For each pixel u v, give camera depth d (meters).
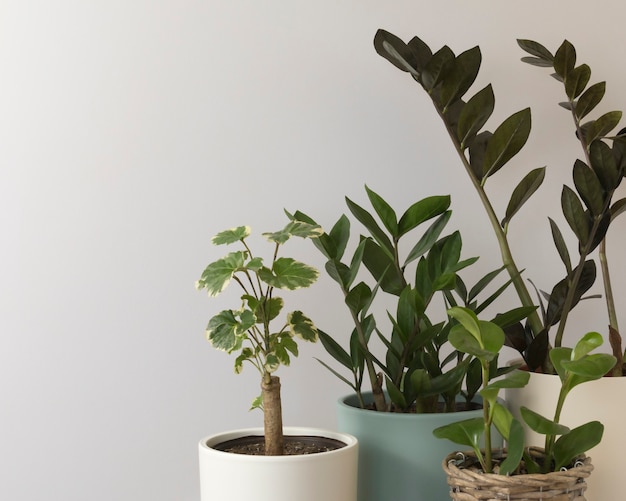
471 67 1.04
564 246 1.05
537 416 0.82
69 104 1.19
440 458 0.98
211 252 1.21
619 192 1.22
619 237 1.24
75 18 1.19
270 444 0.94
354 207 1.06
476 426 0.88
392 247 1.06
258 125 1.21
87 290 1.19
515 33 1.23
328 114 1.22
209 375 1.21
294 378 1.22
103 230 1.19
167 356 1.20
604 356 0.84
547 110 1.23
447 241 1.05
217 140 1.21
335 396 1.22
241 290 1.21
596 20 1.23
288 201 1.22
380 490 1.00
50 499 1.19
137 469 1.20
